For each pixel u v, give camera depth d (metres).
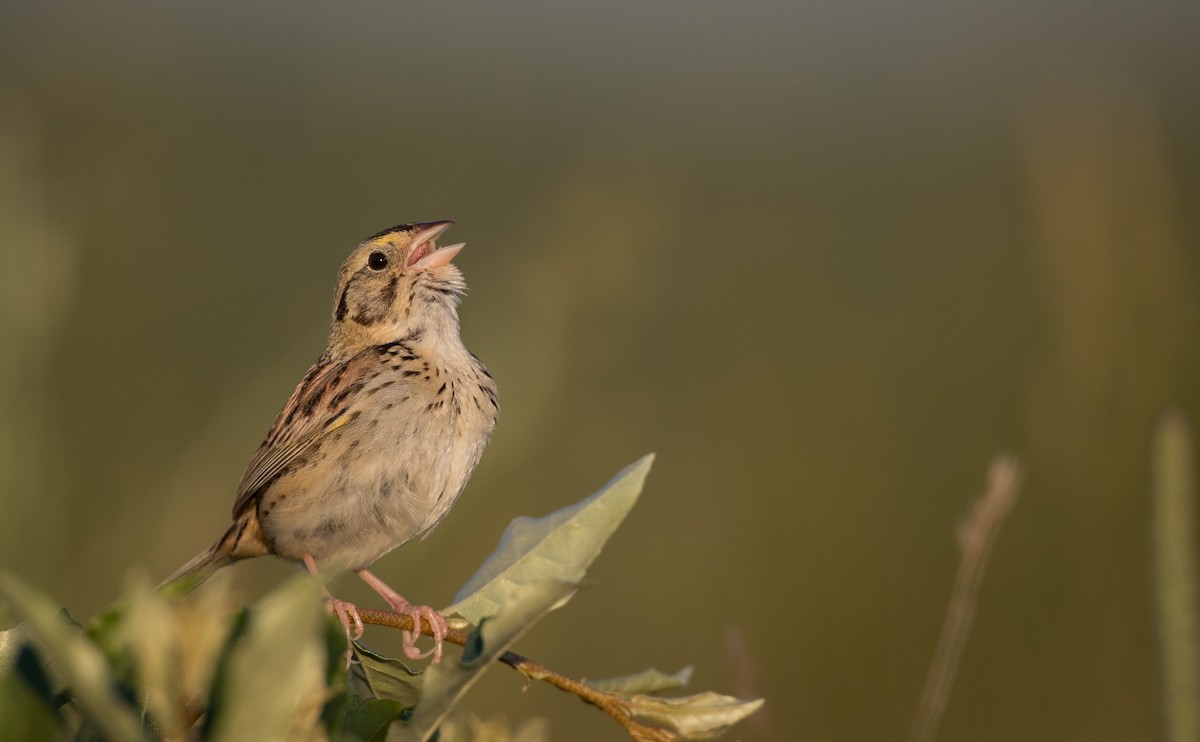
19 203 7.87
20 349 7.76
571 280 10.13
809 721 10.90
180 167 16.91
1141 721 10.19
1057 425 10.12
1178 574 3.13
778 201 20.30
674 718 3.56
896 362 13.64
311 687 2.16
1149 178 9.76
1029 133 9.97
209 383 13.73
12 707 2.36
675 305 15.18
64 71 17.22
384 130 21.48
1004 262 16.31
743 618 11.69
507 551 4.61
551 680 3.62
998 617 10.72
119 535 8.41
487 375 8.18
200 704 2.11
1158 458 3.18
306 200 18.61
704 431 13.34
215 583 2.17
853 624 11.24
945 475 12.21
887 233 18.05
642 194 10.59
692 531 12.55
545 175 21.39
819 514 12.00
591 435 13.22
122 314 14.16
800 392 13.36
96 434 12.59
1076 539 10.32
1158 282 9.69
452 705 2.89
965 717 10.71
